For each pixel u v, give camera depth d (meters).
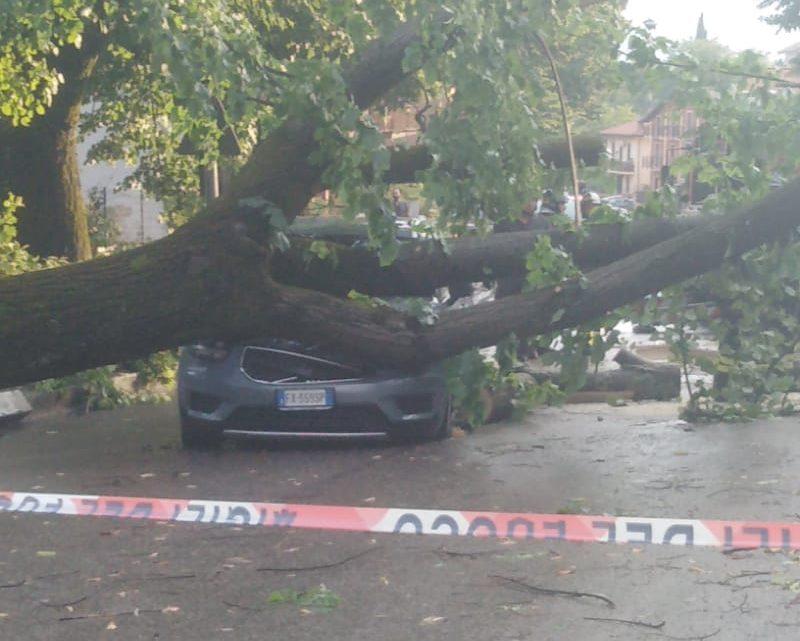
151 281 6.80
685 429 10.18
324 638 5.29
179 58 6.99
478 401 7.54
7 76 12.44
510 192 7.34
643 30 7.26
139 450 9.86
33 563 6.52
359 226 9.32
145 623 5.54
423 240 7.57
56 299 6.74
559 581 6.00
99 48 15.03
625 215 7.75
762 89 7.30
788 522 7.00
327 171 6.88
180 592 5.98
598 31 7.30
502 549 6.61
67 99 15.70
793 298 8.42
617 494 7.85
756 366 8.59
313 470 8.87
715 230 7.03
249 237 6.92
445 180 7.14
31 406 11.76
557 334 7.47
